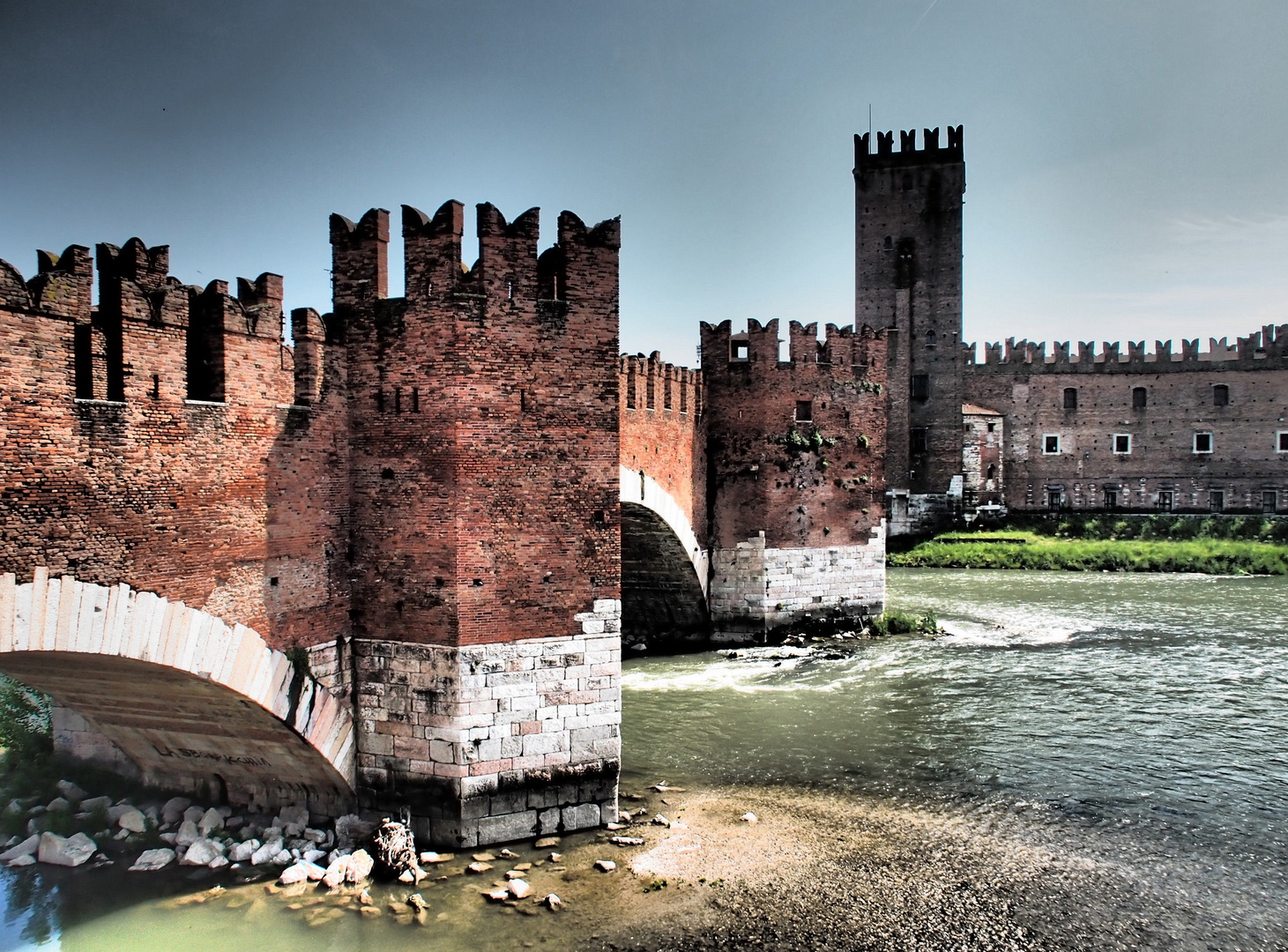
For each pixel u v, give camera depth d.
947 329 92.69
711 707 38.16
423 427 24.03
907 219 92.94
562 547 24.88
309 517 23.72
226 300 21.62
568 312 24.97
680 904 22.17
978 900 22.83
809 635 50.50
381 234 24.64
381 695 24.56
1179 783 30.16
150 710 24.28
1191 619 57.41
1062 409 102.56
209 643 21.12
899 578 76.94
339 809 25.16
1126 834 26.47
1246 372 98.19
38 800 26.88
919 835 26.27
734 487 49.56
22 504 17.70
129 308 19.53
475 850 24.00
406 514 24.22
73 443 18.55
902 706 38.38
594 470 25.30
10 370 17.48
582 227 25.16
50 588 18.14
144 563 19.83
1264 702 38.91
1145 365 100.69
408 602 24.19
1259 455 97.81
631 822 26.52
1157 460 100.38
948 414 93.06
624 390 38.44
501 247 24.14
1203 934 21.55
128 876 23.06
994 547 86.25
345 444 24.78
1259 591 68.25
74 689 23.55
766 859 24.56
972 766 31.53
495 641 24.11
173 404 20.45
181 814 26.09
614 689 25.48
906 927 21.61
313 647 23.77
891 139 93.06
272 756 24.69
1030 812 27.88
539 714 24.61
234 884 22.64
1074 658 46.75
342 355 24.75
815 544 50.47
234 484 21.78
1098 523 93.94
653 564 47.69
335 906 21.62
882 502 52.66
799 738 34.28
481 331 23.94
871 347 51.84
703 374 49.00
